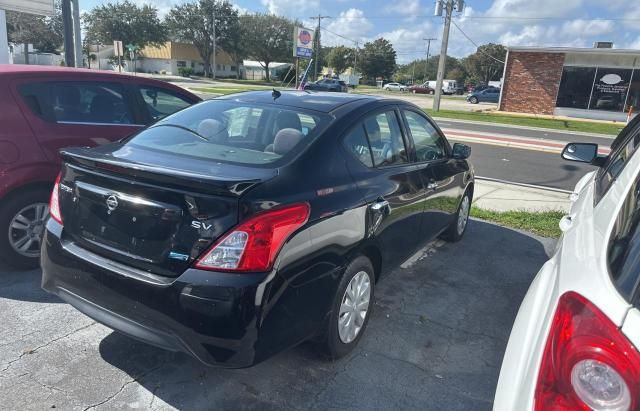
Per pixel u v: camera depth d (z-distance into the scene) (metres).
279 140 2.93
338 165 2.99
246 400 2.73
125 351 3.10
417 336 3.50
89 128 4.36
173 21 68.81
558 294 1.55
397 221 3.57
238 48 70.38
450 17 27.16
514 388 1.58
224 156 2.84
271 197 2.41
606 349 1.29
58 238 2.84
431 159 4.35
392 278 4.48
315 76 71.12
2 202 3.91
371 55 97.62
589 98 27.84
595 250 1.59
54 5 16.02
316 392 2.83
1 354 2.99
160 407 2.63
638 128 3.02
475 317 3.85
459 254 5.20
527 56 29.08
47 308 3.56
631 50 25.94
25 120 3.98
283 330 2.50
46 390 2.70
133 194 2.52
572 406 1.33
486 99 42.97
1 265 4.20
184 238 2.38
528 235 5.96
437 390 2.91
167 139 3.15
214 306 2.29
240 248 2.30
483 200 7.68
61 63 45.59
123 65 65.00
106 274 2.56
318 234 2.64
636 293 1.33
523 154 12.98
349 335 3.14
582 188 3.62
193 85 41.03
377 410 2.71
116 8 61.16
